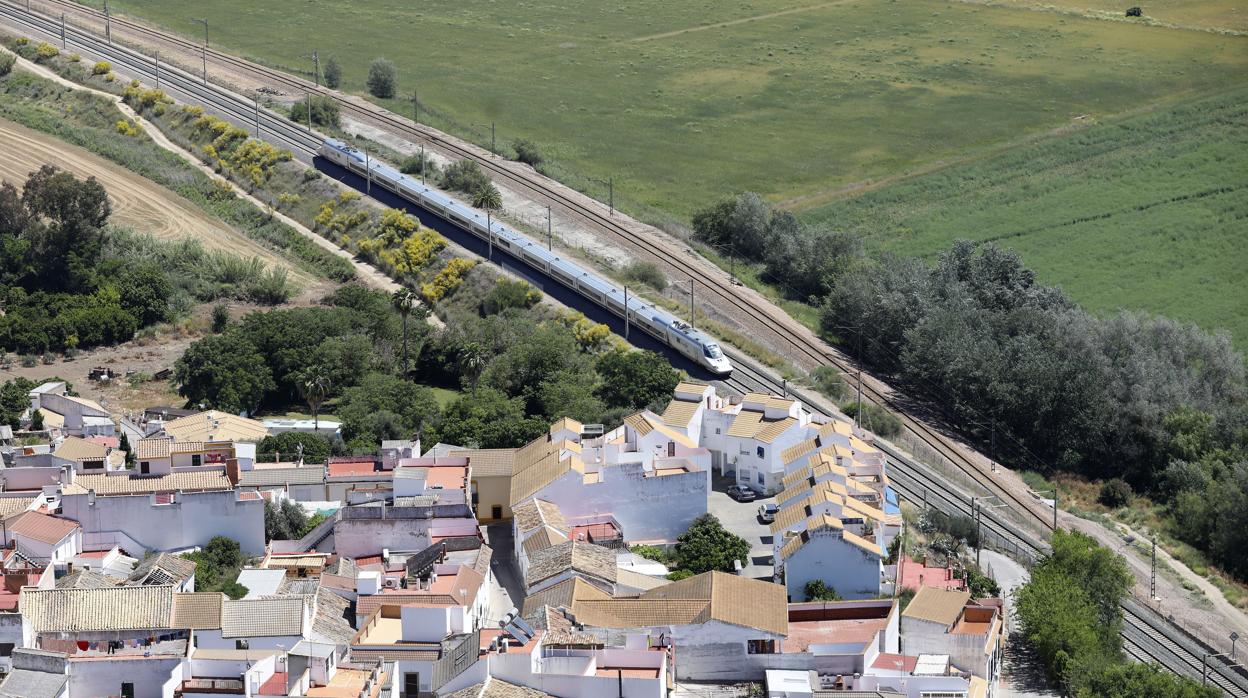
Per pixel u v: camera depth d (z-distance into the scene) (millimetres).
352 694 159125
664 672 170500
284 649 171500
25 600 176000
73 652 168000
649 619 184000
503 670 169250
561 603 187250
